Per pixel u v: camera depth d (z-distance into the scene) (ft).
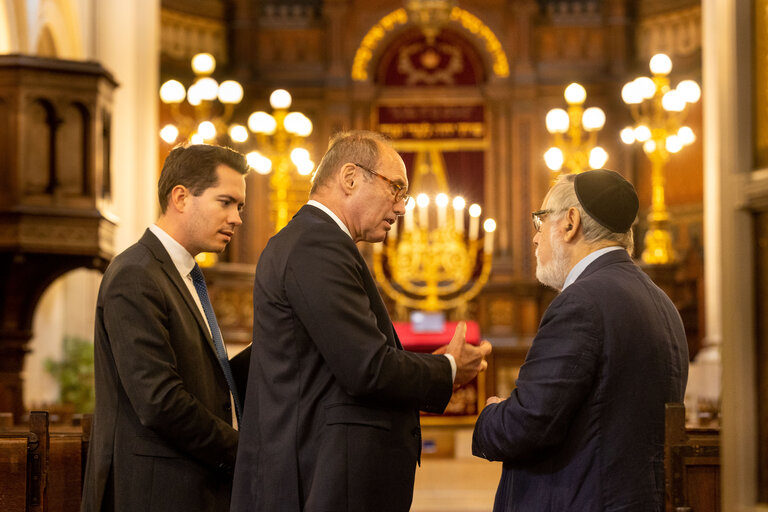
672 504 8.44
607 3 53.31
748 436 5.86
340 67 53.26
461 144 53.21
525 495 8.06
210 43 52.95
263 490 7.94
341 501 7.65
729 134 6.02
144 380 8.66
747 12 6.04
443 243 42.75
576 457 7.86
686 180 50.88
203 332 9.44
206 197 9.57
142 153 40.63
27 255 26.37
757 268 5.91
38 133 26.45
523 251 52.60
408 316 51.49
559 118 31.68
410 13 50.60
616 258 8.44
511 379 51.26
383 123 53.52
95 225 26.43
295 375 7.98
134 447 8.91
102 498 8.93
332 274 7.84
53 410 24.90
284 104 30.35
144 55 41.09
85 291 42.11
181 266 9.62
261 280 8.22
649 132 33.83
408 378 7.82
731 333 5.95
